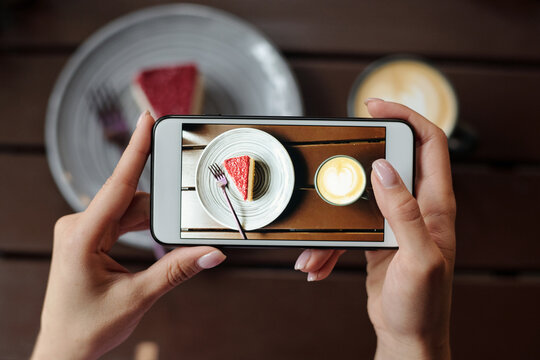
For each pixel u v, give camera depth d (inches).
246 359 32.5
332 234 20.5
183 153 20.5
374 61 32.5
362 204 20.5
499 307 32.3
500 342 32.2
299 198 20.6
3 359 32.3
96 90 30.7
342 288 32.4
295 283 32.5
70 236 20.4
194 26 30.9
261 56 30.6
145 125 20.7
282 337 32.5
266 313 32.5
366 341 32.3
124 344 32.5
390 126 20.4
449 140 30.3
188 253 20.1
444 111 29.6
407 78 30.4
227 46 30.9
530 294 32.2
